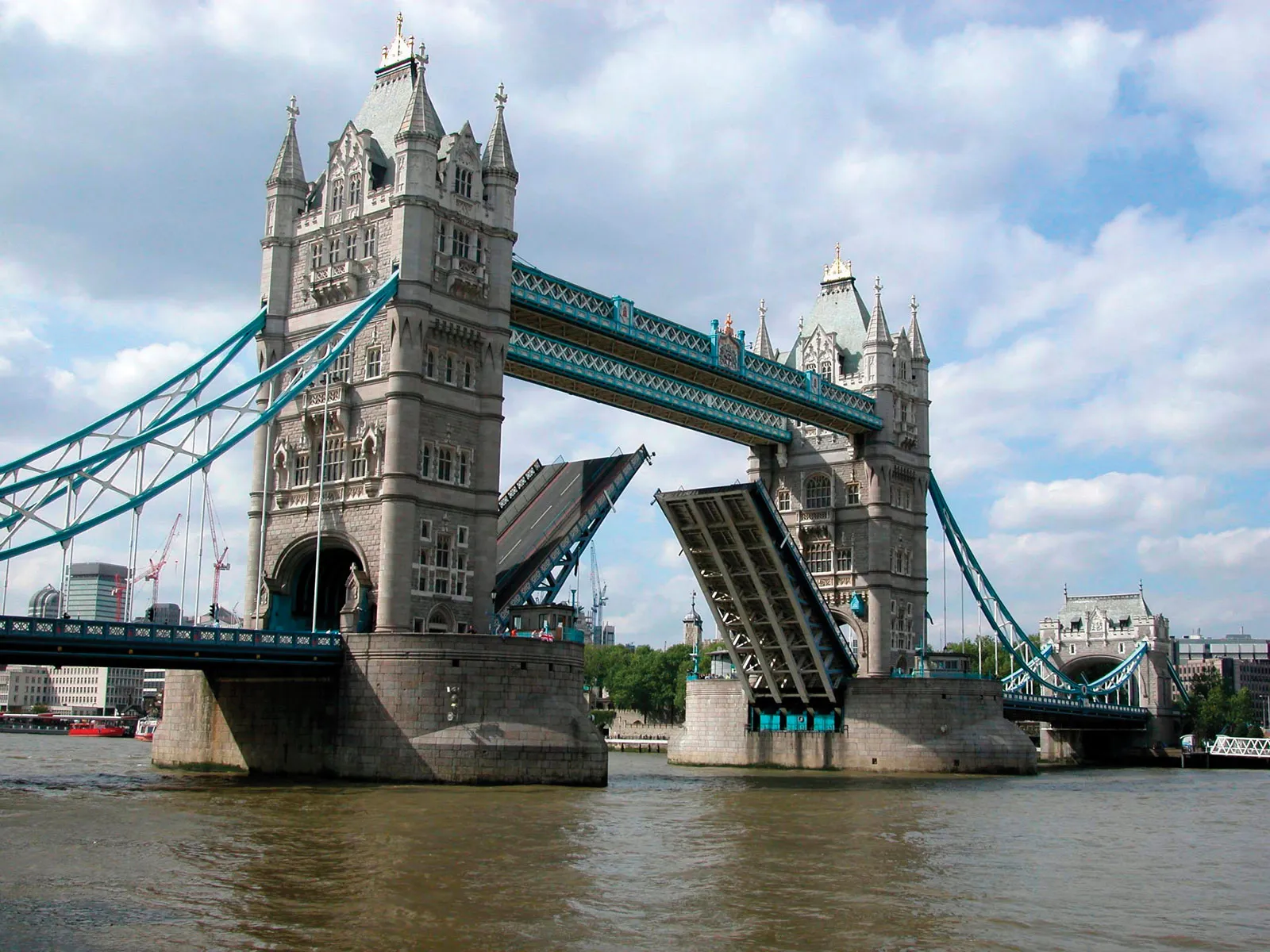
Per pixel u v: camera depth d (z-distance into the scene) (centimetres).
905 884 3841
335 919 3088
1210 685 17550
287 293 7881
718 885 3716
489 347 7600
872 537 10869
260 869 3700
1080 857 4641
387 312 7256
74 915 3061
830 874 3978
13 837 4238
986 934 3147
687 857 4250
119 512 6278
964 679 10044
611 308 8612
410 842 4331
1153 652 15562
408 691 6619
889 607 10825
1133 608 15962
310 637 6794
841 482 11112
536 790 6397
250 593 7638
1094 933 3200
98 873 3578
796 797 6869
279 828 4572
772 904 3434
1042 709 12300
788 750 10325
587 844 4431
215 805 5294
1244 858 4728
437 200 7381
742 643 9925
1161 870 4347
